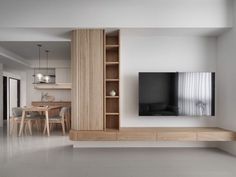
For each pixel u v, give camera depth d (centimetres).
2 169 312
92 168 315
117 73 439
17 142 484
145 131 389
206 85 420
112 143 435
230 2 392
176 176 286
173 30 407
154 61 443
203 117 443
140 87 420
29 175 290
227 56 409
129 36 442
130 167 320
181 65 444
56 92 945
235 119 387
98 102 402
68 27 391
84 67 402
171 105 419
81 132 387
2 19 386
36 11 388
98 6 391
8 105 930
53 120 593
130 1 386
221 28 396
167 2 390
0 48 637
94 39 403
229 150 402
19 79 962
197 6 391
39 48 666
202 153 395
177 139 387
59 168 316
